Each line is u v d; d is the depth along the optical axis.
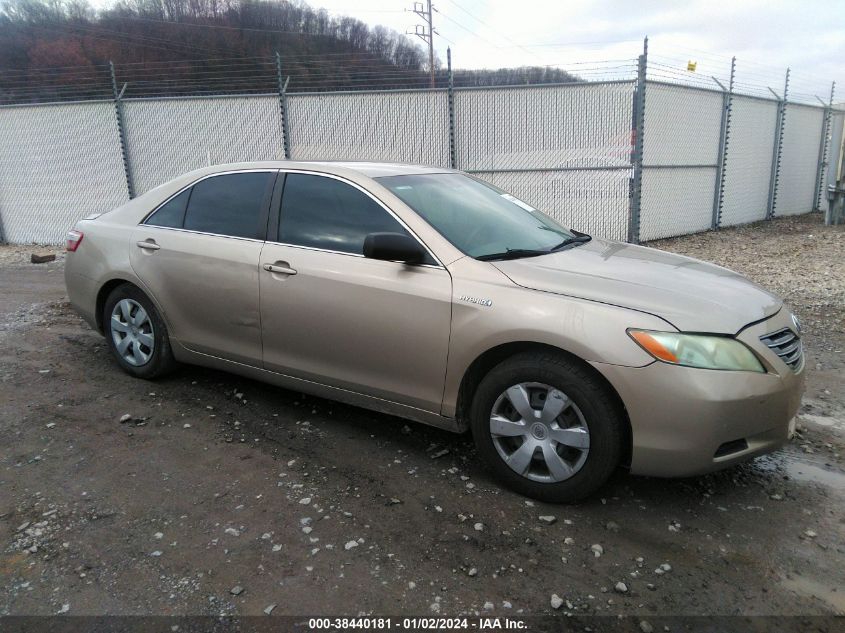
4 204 13.66
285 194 3.98
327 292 3.61
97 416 4.11
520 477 3.20
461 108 11.88
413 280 3.37
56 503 3.11
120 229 4.66
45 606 2.43
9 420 4.01
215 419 4.10
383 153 12.30
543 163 11.80
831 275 8.90
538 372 3.05
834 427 4.13
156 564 2.68
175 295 4.31
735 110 13.98
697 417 2.79
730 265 9.84
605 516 3.08
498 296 3.15
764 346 2.95
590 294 3.03
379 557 2.75
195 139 12.78
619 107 11.31
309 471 3.47
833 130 14.77
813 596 2.54
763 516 3.10
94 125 12.99
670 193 12.60
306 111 12.33
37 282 8.95
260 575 2.62
